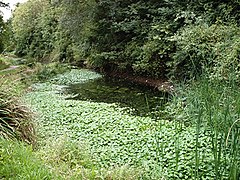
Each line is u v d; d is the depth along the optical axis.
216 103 4.40
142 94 11.07
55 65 18.84
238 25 8.98
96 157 4.66
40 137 5.26
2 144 3.64
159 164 4.30
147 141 5.24
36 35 29.61
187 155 4.42
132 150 4.95
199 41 8.74
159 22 12.55
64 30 21.08
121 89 12.44
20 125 4.56
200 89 5.35
